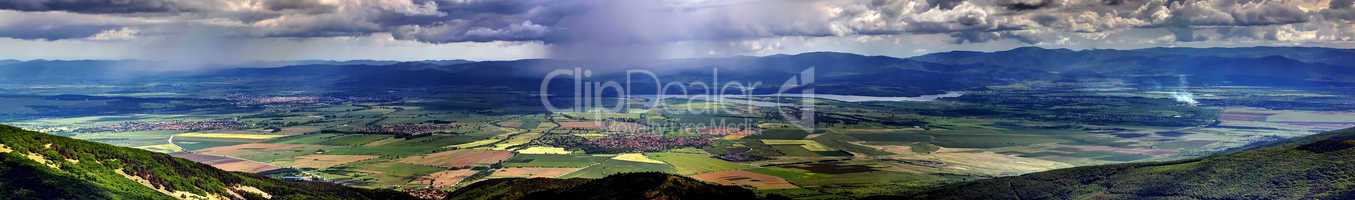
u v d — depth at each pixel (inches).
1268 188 7007.9
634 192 6998.0
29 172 5300.2
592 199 7017.7
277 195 6953.7
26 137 5940.0
